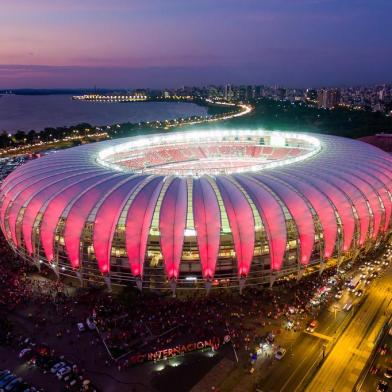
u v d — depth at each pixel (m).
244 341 82.31
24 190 115.31
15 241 115.38
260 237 97.38
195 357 78.25
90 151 151.25
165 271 97.25
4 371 74.75
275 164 125.62
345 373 73.94
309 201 102.06
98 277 101.94
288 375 73.69
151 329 85.88
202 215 96.44
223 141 199.25
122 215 99.06
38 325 88.12
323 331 85.06
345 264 111.81
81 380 72.88
